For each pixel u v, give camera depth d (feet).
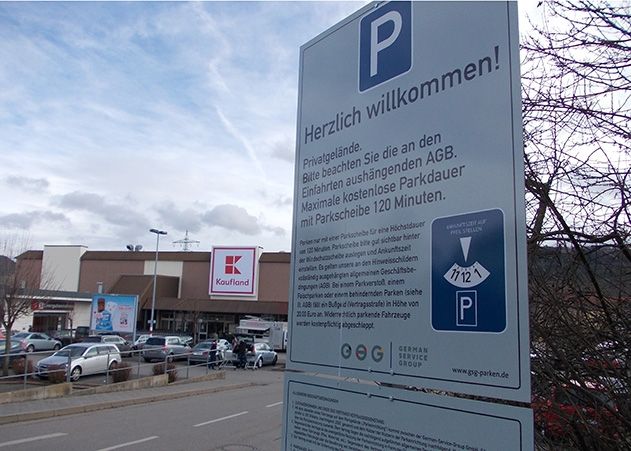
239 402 54.65
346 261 8.93
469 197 7.10
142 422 41.32
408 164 8.09
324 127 9.99
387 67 8.77
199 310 184.34
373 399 8.03
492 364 6.46
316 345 9.31
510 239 6.51
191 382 72.64
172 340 112.98
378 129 8.77
